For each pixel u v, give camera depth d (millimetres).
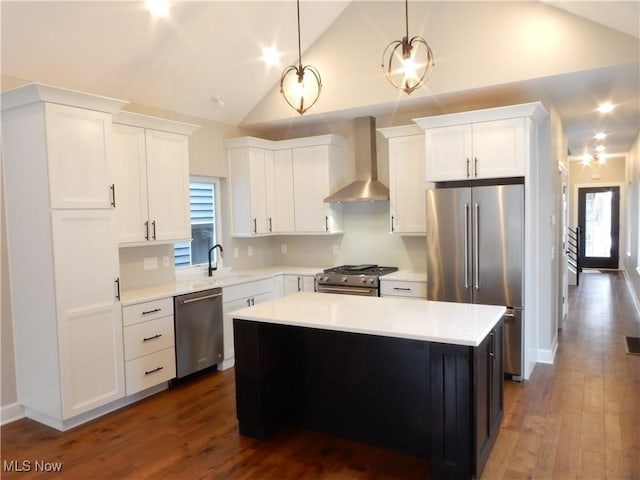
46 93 2977
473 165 4062
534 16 3773
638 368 4227
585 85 4004
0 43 3049
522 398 3572
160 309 3777
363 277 4664
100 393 3354
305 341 3092
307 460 2752
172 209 4211
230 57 4320
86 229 3248
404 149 4641
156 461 2768
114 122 3699
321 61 4777
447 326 2520
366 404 2902
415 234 4637
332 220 5270
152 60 3871
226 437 3057
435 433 2441
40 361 3223
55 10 3037
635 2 2924
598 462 2643
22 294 3275
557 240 5266
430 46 4191
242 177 5184
